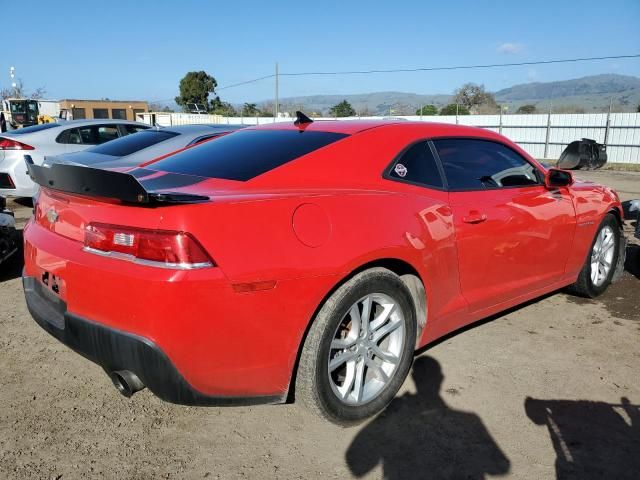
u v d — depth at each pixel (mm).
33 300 2705
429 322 3008
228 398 2305
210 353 2166
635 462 2434
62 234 2506
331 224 2461
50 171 2410
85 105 63406
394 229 2678
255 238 2223
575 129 25594
